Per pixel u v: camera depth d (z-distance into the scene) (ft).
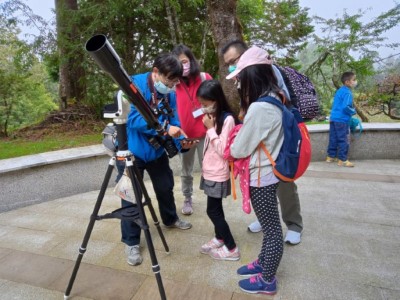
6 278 6.91
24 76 18.16
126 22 19.44
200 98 6.58
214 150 6.83
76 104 20.61
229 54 7.27
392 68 25.86
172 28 18.69
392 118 26.86
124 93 5.11
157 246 8.10
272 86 5.50
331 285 6.52
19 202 10.51
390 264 7.19
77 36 18.03
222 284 6.61
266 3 29.94
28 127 18.42
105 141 6.68
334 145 15.08
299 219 8.17
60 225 9.36
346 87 14.32
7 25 17.52
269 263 5.99
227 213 9.93
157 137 7.09
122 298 6.23
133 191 6.07
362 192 11.66
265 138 5.56
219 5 13.44
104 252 7.88
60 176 11.32
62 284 6.70
